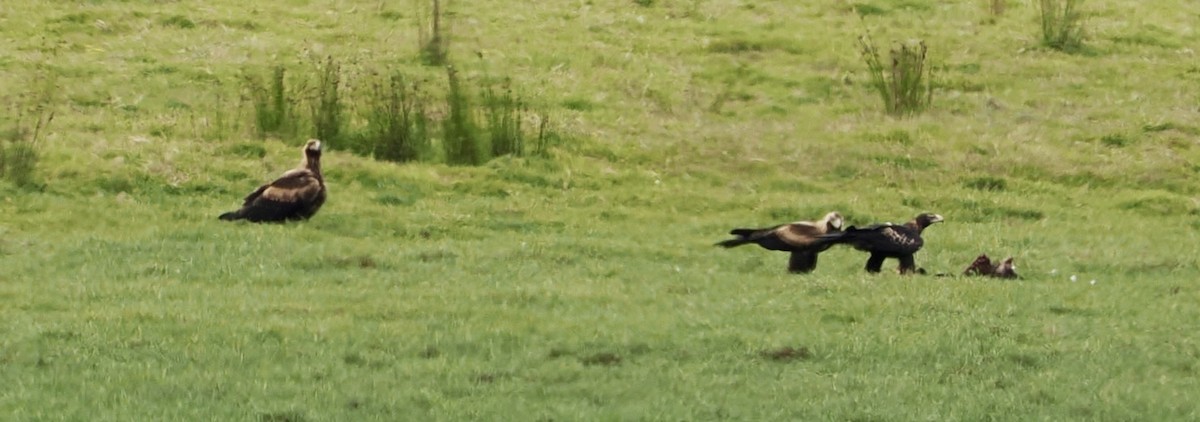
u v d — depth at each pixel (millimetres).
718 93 32656
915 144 29906
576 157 28562
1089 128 31469
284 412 14188
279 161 27094
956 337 17328
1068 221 26484
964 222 26406
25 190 24672
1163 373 16391
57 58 31781
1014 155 29547
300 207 23656
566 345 16812
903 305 18781
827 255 23016
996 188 28328
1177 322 18641
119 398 14523
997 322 18078
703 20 37031
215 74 31516
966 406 14930
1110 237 25062
